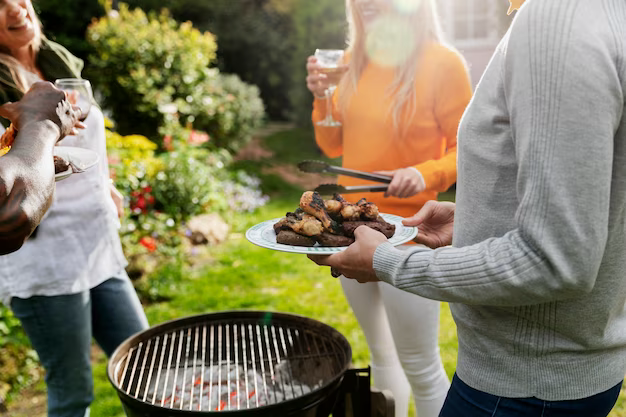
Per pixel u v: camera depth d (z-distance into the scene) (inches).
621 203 38.8
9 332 119.0
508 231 42.4
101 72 275.7
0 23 74.6
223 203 239.9
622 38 36.4
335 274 54.7
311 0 381.1
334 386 66.6
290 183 320.5
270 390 74.9
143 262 170.4
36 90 42.4
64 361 84.1
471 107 44.4
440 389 84.4
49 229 80.2
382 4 82.0
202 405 72.4
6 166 34.4
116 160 189.6
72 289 81.9
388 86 85.1
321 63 90.4
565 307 41.6
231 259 199.0
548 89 35.5
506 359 44.9
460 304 48.2
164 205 205.2
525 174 37.2
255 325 84.6
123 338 91.3
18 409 111.6
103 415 109.0
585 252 35.6
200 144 280.2
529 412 44.6
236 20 490.3
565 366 43.2
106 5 388.5
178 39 292.5
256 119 346.0
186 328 83.3
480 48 308.5
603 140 34.9
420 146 85.8
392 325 82.5
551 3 36.5
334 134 97.6
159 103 269.4
